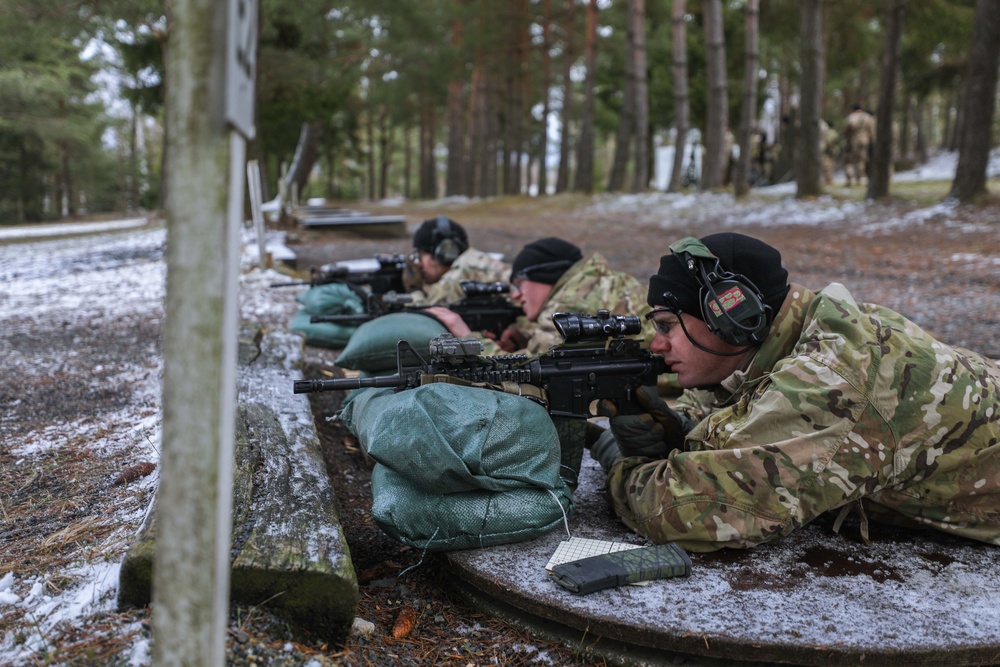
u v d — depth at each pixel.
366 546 3.01
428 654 2.32
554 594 2.38
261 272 9.87
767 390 2.62
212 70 1.19
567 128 27.92
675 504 2.60
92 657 1.88
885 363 2.54
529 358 2.96
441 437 2.58
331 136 40.50
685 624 2.22
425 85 29.62
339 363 4.34
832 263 10.47
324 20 20.38
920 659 2.11
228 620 2.04
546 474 2.76
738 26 26.03
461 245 6.26
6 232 24.62
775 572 2.53
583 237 15.02
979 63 13.16
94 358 5.81
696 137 33.16
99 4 15.39
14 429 4.08
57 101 31.27
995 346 5.92
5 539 2.72
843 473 2.53
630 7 23.16
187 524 1.27
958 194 13.68
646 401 2.96
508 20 29.09
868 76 33.62
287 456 3.01
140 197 53.84
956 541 2.75
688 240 2.78
